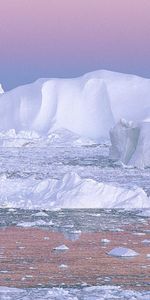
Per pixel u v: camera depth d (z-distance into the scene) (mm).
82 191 78625
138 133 156625
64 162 164750
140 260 45594
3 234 57594
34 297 34656
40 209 74875
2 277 40094
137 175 124375
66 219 67250
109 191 79000
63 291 36031
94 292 35906
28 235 57031
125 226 62719
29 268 42812
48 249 49938
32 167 144500
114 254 47844
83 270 42219
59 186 82062
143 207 76625
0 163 158500
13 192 85250
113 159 173250
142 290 37000
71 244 52406
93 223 64688
